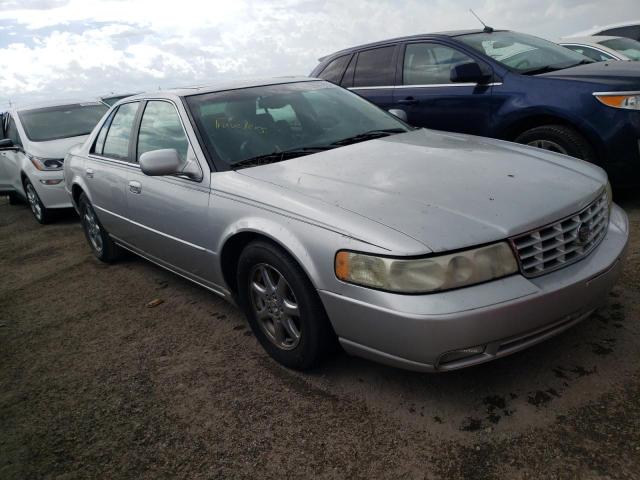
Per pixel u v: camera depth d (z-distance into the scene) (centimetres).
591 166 295
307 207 250
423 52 557
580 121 429
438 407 240
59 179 688
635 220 420
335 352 269
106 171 425
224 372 293
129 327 366
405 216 227
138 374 304
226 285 314
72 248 587
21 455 249
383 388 258
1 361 346
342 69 638
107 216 443
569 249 234
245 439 238
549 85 452
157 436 248
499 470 201
